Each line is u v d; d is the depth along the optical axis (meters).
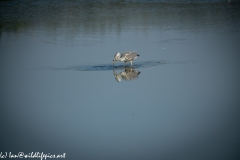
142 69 32.22
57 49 39.09
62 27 49.38
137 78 30.22
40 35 45.31
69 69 32.62
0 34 46.25
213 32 45.06
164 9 59.91
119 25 49.72
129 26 49.00
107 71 31.92
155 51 37.50
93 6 63.62
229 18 52.50
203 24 49.34
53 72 31.98
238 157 20.64
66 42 41.81
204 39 41.94
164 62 33.97
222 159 20.56
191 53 36.69
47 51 38.44
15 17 56.16
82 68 32.75
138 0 67.94
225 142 21.92
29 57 36.50
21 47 40.19
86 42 41.53
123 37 43.28
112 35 44.38
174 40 41.75
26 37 44.50
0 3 67.75
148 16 54.94
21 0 69.88
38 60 35.50
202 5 62.41
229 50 37.50
